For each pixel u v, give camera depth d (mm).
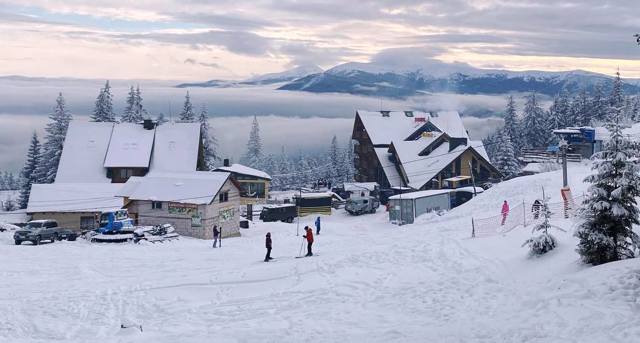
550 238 25812
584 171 55812
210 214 58375
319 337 18531
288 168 156375
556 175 55531
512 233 32969
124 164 79562
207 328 20984
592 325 15727
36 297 26969
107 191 65125
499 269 25531
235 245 47344
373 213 85812
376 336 18203
